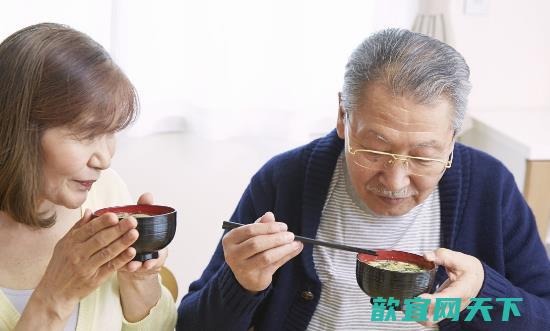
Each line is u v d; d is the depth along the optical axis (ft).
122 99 3.58
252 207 5.18
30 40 3.47
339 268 4.81
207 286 4.75
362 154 4.05
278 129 8.40
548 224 7.82
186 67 8.11
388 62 3.86
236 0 7.82
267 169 5.17
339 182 4.85
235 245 4.00
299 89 8.23
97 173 3.71
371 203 4.32
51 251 4.25
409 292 3.75
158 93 8.05
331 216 4.85
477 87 9.37
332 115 8.61
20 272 4.16
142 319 4.49
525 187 7.70
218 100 8.09
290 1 7.95
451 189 4.76
